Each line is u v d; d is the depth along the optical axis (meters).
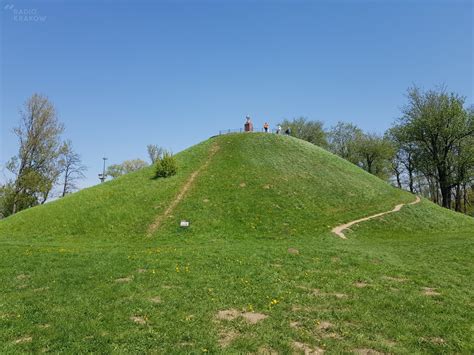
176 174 42.91
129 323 10.71
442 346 9.62
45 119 58.28
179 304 12.36
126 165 110.50
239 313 11.77
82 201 38.34
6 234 32.78
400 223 34.78
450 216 40.00
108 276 16.03
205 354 8.89
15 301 12.80
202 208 34.56
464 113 57.31
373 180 47.84
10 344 9.36
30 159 57.91
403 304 12.77
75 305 12.28
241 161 45.22
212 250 22.58
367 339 9.91
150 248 25.08
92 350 9.06
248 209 34.50
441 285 15.47
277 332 10.23
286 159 47.22
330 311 12.05
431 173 65.38
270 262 19.06
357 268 18.20
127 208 35.50
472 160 57.38
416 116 61.03
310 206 36.56
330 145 94.12
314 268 18.02
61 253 21.86
